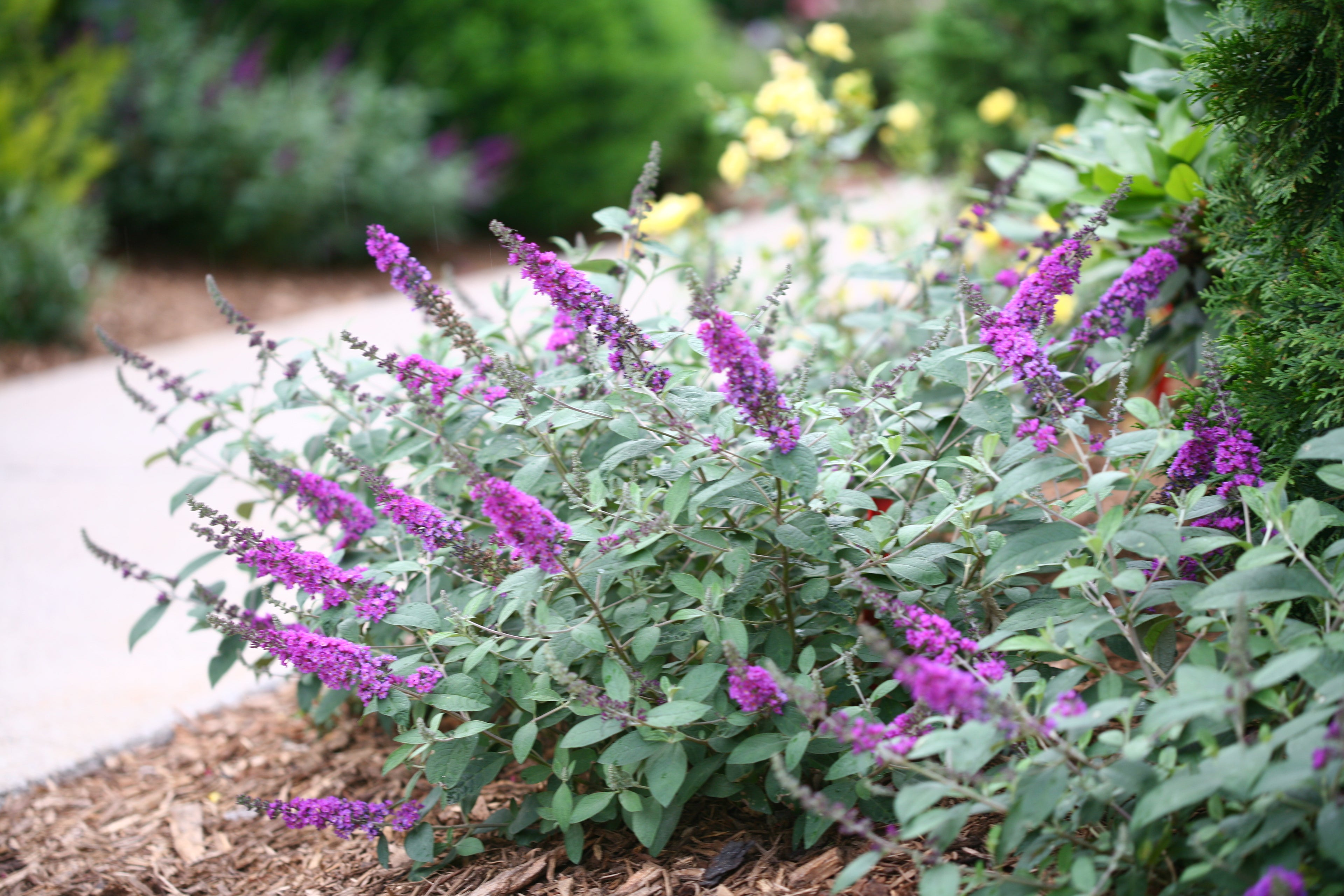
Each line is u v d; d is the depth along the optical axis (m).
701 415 2.33
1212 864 1.48
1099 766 1.67
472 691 2.12
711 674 1.96
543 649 2.04
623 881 2.17
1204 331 2.59
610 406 2.26
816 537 1.99
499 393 2.34
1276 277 2.35
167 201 9.71
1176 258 2.96
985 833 2.08
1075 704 1.63
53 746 3.16
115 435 6.07
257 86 10.28
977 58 9.24
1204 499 2.05
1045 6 8.85
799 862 2.12
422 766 2.36
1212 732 1.67
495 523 1.92
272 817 2.20
